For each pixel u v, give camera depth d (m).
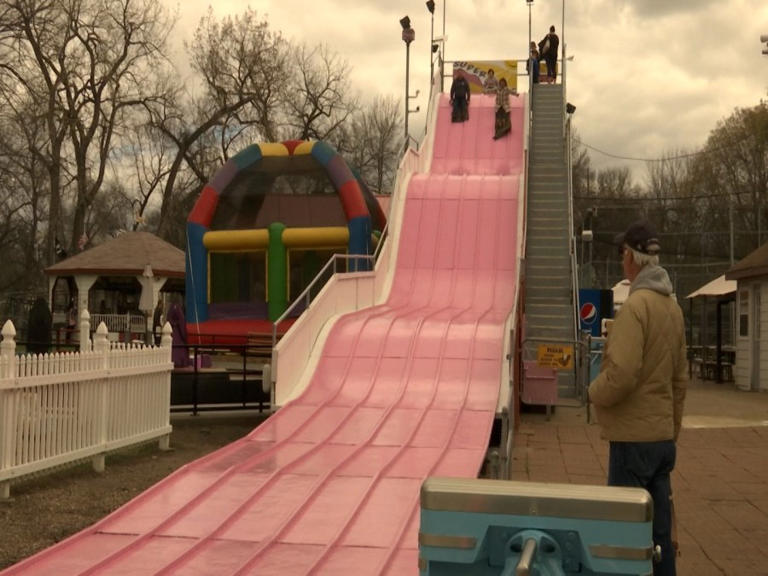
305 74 63.78
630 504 3.89
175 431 15.54
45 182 60.81
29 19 47.53
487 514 4.00
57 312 40.62
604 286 48.94
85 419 11.59
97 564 7.62
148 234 40.91
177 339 20.41
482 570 4.03
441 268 22.39
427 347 16.59
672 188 75.62
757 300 24.19
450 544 4.03
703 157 69.31
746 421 16.95
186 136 60.44
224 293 26.97
